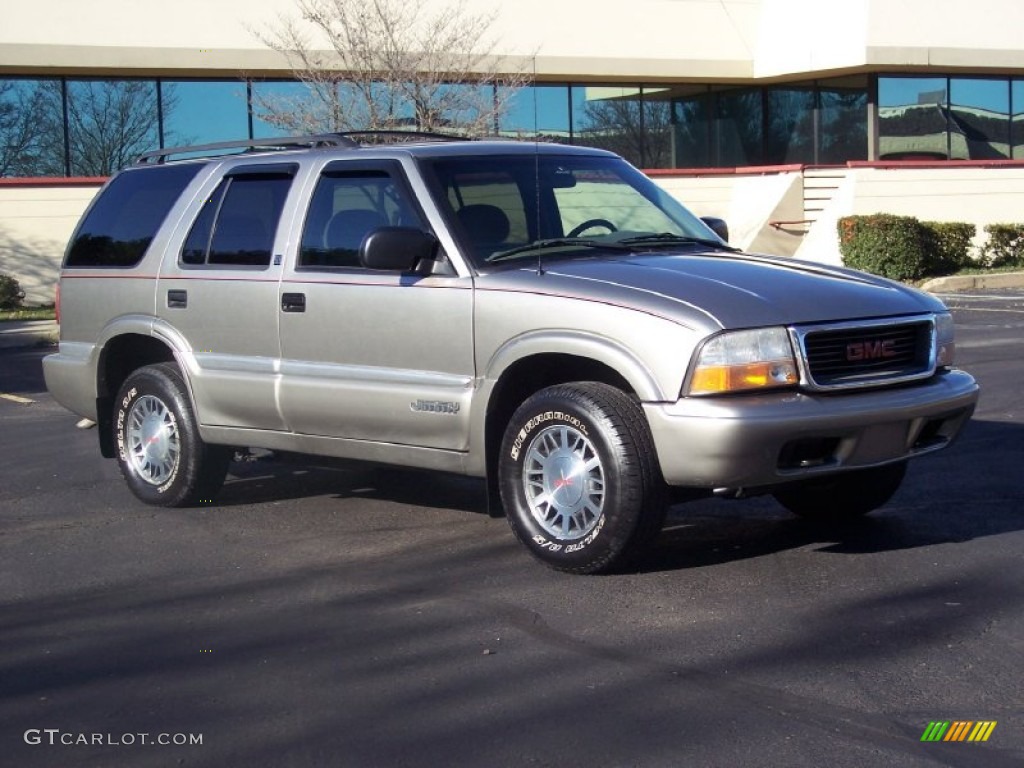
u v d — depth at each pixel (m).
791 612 5.34
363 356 6.57
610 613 5.39
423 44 20.55
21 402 12.17
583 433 5.71
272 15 22.66
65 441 10.03
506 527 6.95
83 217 8.22
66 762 4.11
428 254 6.34
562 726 4.25
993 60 26.66
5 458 9.41
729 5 26.72
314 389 6.73
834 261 24.86
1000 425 9.33
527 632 5.20
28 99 22.45
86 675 4.90
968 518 6.80
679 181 26.23
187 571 6.32
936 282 22.50
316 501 7.75
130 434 7.78
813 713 4.30
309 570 6.26
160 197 7.79
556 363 6.06
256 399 7.02
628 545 5.69
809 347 5.58
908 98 27.28
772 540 6.50
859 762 3.92
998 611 5.28
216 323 7.23
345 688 4.66
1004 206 26.11
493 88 21.20
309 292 6.75
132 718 4.45
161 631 5.40
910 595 5.52
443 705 4.46
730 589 5.67
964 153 27.95
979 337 14.84
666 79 26.52
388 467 6.80
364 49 19.66
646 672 4.71
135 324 7.64
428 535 6.85
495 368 6.04
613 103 26.92
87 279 7.98
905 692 4.46
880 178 25.00
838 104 27.33
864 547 6.30
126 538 7.01
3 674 4.93
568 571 5.93
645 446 5.59
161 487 7.62
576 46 25.12
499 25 24.39
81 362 7.99
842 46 25.73
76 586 6.12
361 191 6.73
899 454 5.82
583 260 6.27
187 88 23.34
